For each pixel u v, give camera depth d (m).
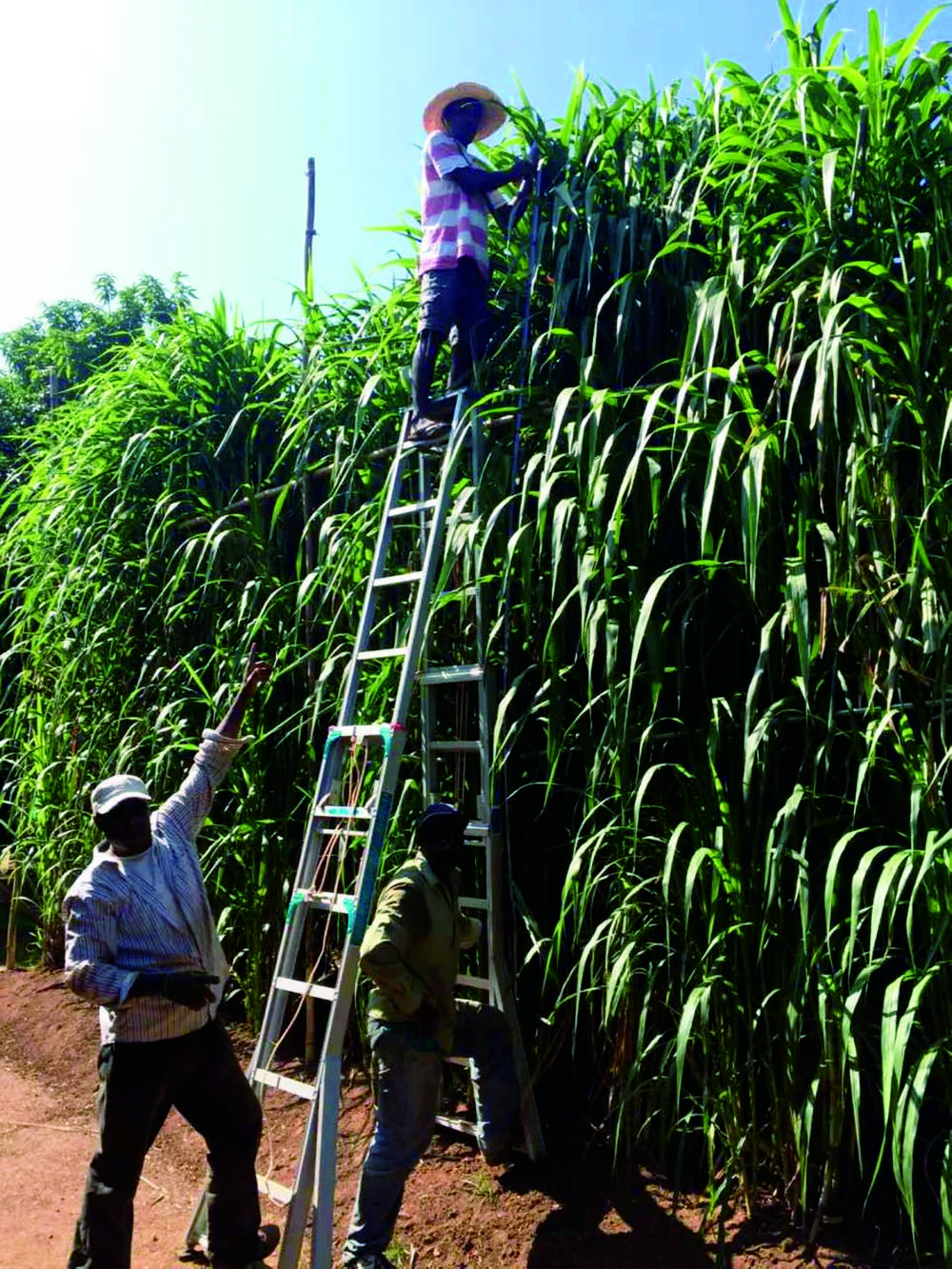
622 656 3.41
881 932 3.07
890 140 3.05
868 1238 3.02
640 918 3.37
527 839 4.00
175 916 3.04
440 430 3.99
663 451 3.49
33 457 7.36
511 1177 3.60
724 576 3.45
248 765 4.90
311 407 5.02
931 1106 3.10
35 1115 4.69
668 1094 3.22
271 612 5.04
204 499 5.48
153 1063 2.94
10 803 6.97
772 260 3.08
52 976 6.48
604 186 3.78
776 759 3.21
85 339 12.73
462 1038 3.57
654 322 3.69
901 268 3.04
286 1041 4.92
